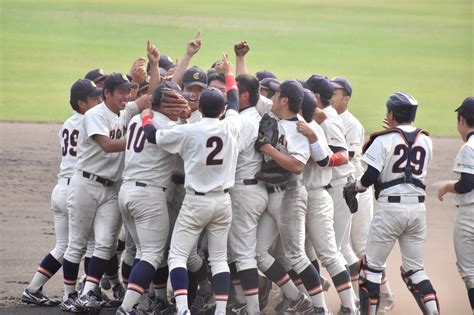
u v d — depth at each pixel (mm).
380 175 19578
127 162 19750
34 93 57875
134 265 19969
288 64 65812
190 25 74625
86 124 20297
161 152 19516
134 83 21062
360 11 82188
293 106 19812
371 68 66688
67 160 21891
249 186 19906
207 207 19031
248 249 20047
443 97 61062
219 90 19516
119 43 69062
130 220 20016
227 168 19203
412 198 19359
